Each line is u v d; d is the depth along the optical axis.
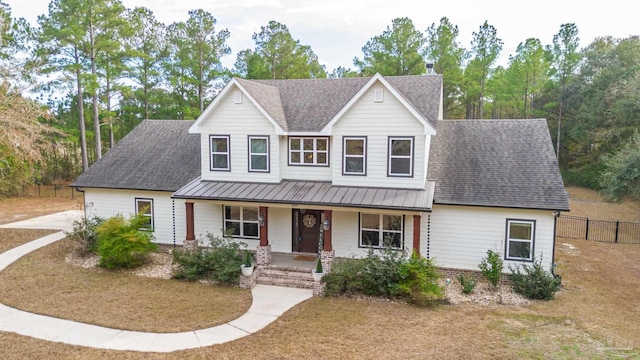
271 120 18.84
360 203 16.56
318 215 19.66
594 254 21.92
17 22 32.34
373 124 17.92
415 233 16.30
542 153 18.56
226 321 12.99
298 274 17.20
